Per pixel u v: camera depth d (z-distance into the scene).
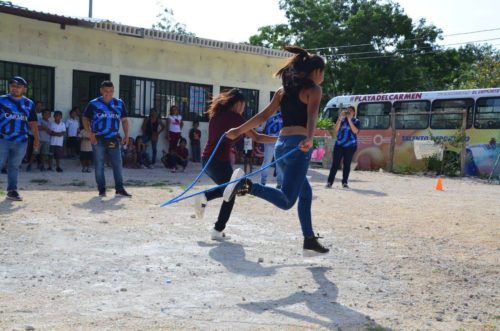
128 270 5.03
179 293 4.41
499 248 6.68
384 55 38.78
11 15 15.54
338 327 3.78
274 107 5.35
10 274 4.79
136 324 3.69
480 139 19.64
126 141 10.10
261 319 3.88
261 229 7.27
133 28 17.31
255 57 21.78
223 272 5.09
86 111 9.79
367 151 22.64
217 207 8.91
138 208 8.60
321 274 5.16
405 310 4.24
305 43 38.84
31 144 14.60
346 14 40.22
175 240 6.37
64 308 3.97
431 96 20.97
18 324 3.62
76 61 17.31
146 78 18.98
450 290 4.84
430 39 39.19
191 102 20.30
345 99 23.61
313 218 8.45
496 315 4.21
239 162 20.27
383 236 7.21
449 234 7.52
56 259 5.33
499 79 34.00
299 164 4.98
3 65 15.96
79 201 9.12
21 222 7.09
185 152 16.98
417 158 21.23
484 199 12.26
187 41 18.80
